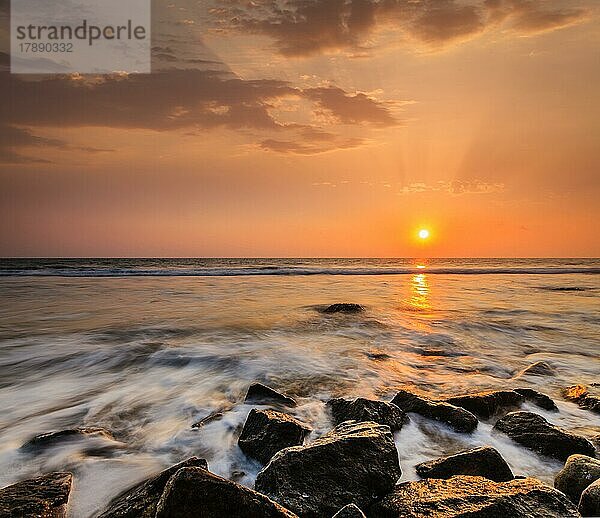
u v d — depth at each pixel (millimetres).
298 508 3654
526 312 18047
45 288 25438
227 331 13312
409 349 11578
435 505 3637
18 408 7137
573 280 37281
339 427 5215
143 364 9727
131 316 15789
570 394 7742
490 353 11352
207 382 8531
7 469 4977
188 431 6062
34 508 3756
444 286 30703
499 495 3680
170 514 3258
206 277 35719
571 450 5191
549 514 3445
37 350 10758
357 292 25438
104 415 6820
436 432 5980
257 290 25766
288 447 4625
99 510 4145
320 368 9547
